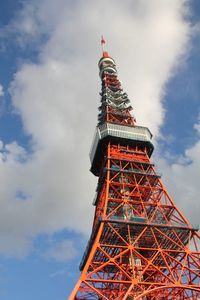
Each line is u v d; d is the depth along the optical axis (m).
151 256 74.19
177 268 70.12
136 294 61.00
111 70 139.50
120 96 124.56
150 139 106.25
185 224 76.00
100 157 104.00
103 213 75.81
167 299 68.62
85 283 58.59
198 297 65.69
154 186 90.75
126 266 68.50
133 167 96.06
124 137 101.88
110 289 65.25
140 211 83.62
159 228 75.06
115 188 90.62
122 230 74.00
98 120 117.62
